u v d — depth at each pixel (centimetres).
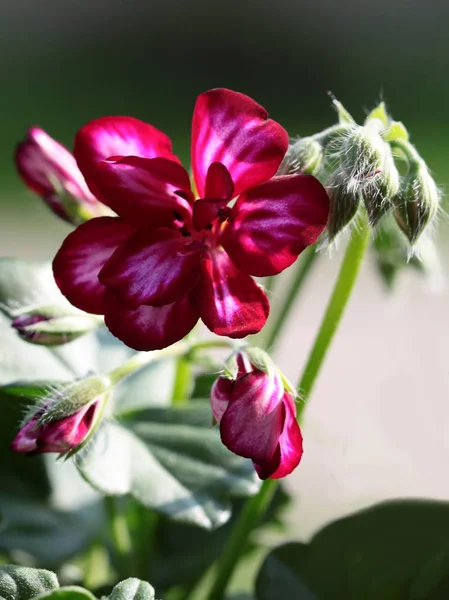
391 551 34
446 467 53
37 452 30
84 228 30
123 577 36
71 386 31
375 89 127
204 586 38
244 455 29
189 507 33
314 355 33
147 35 145
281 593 34
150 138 30
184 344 33
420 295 75
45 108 115
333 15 146
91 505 38
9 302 36
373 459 49
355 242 32
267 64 138
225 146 29
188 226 30
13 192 89
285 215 29
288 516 41
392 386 65
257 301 29
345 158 30
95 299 30
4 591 30
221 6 148
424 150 98
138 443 34
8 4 144
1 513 36
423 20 144
